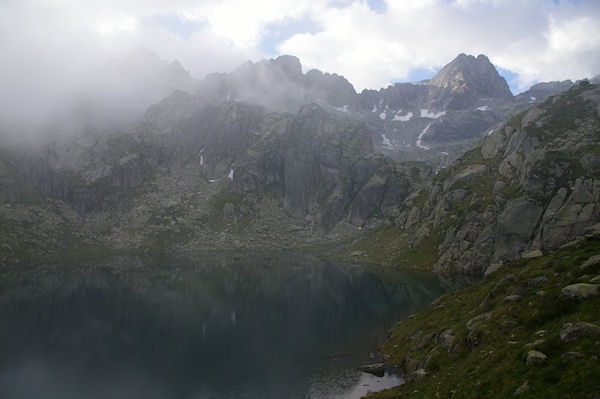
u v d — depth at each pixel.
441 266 170.75
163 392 70.00
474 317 62.66
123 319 119.38
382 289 149.88
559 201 132.50
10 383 75.06
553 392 33.22
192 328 109.19
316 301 139.88
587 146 151.75
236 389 69.81
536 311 49.56
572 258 60.19
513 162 185.50
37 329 109.56
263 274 194.50
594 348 35.56
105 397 68.69
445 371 52.97
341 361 78.88
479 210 176.62
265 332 104.12
